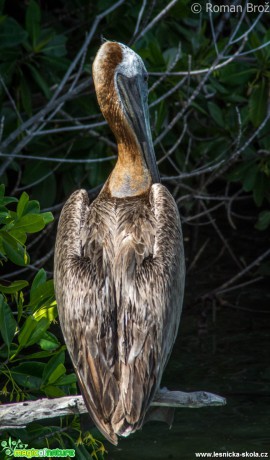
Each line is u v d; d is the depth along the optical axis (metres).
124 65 9.01
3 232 8.26
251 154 14.95
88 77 13.84
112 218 8.15
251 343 13.97
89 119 14.65
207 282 16.42
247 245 18.22
